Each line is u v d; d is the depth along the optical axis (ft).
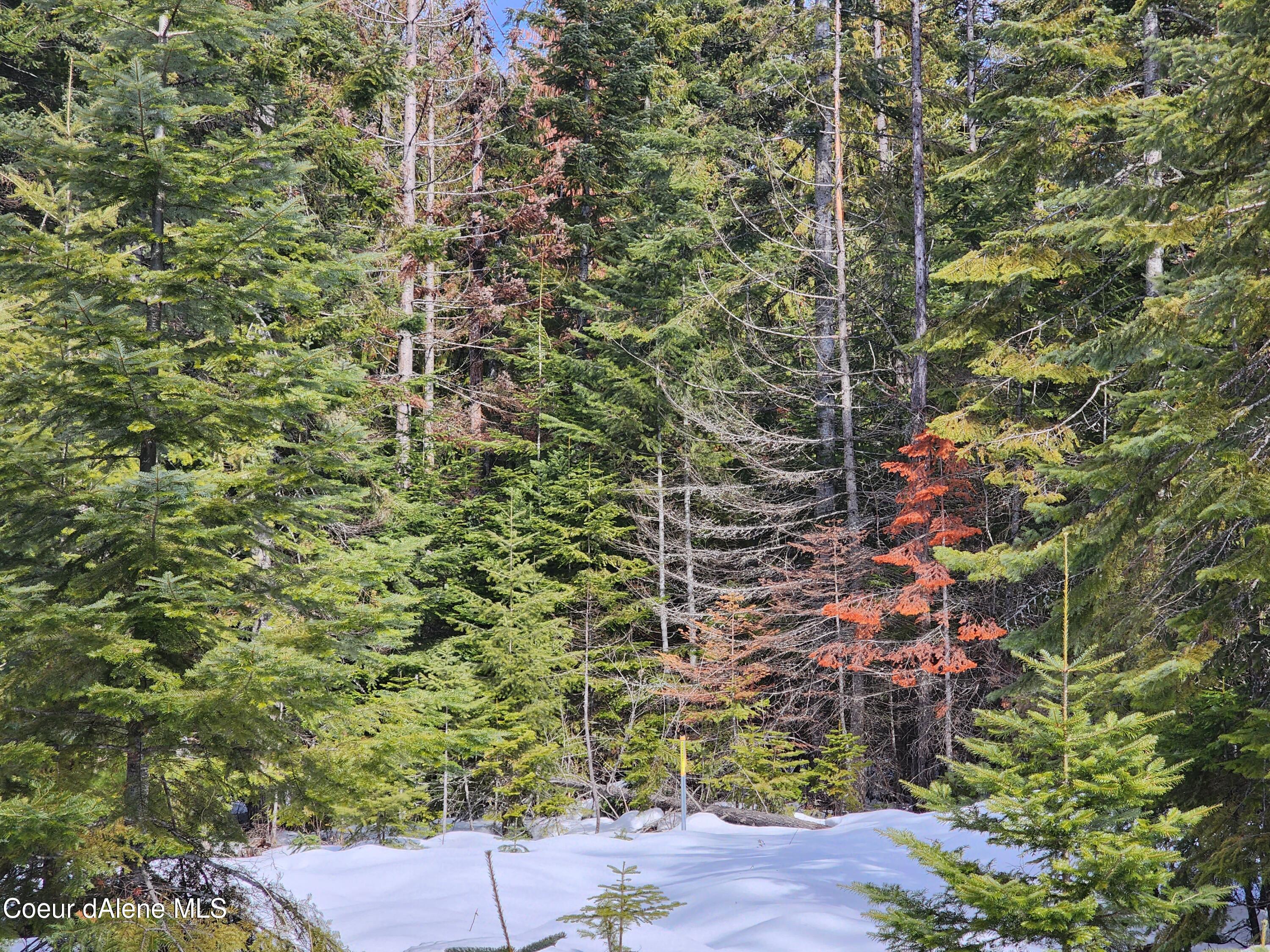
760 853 41.32
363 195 59.26
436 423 74.84
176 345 25.64
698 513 75.61
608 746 65.87
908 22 74.84
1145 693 26.53
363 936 30.01
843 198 81.05
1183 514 26.55
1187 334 30.58
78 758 23.80
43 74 76.59
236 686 22.81
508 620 58.29
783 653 70.28
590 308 75.77
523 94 92.73
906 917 19.57
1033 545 39.81
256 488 26.53
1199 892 18.58
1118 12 56.03
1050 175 48.83
